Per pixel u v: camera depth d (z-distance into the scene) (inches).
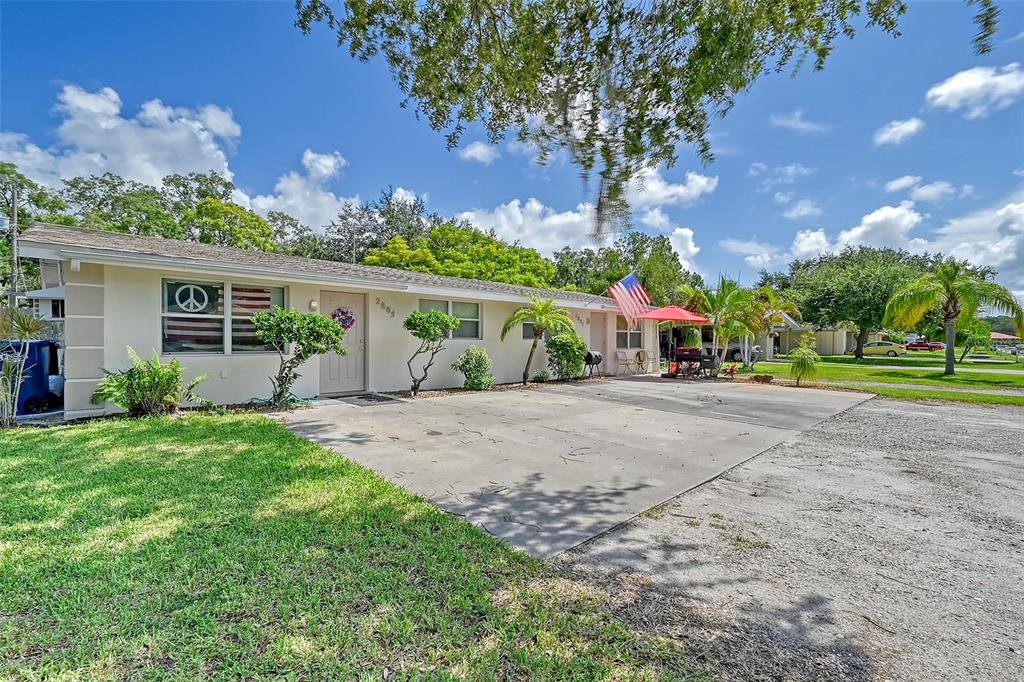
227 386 295.9
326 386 355.6
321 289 349.4
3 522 116.3
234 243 932.6
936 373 669.3
